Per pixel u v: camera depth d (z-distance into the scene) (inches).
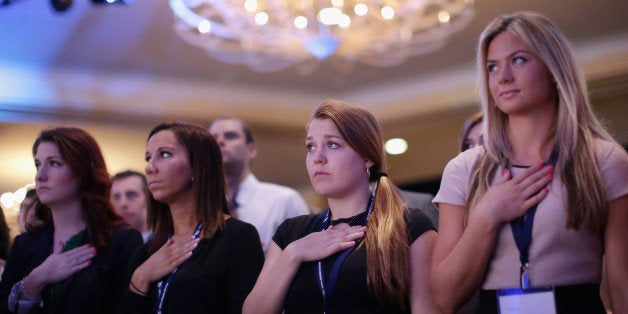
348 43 239.6
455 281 84.9
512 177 87.0
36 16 260.2
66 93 305.0
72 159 130.0
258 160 381.4
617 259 81.0
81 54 291.9
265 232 181.6
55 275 122.5
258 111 346.9
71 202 131.3
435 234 94.2
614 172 82.6
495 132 89.4
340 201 98.5
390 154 371.6
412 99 341.7
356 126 97.7
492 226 83.8
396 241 91.6
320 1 235.0
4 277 132.6
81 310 121.3
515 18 89.0
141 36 281.1
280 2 224.5
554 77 85.7
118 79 313.4
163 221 119.9
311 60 312.7
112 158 349.4
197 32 278.5
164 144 116.7
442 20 255.6
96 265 125.0
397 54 298.0
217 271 109.5
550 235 82.3
